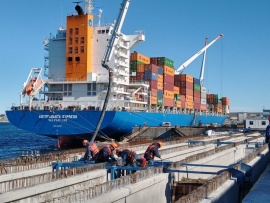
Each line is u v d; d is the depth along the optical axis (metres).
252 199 11.06
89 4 55.09
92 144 18.45
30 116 49.66
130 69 63.16
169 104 69.88
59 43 56.75
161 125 64.88
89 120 48.19
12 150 56.88
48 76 56.59
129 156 17.05
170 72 70.94
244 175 16.22
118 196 12.35
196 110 84.00
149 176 15.48
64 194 14.56
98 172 16.53
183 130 61.81
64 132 48.81
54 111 49.00
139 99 59.91
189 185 16.72
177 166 17.55
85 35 53.97
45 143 72.62
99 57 54.53
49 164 18.92
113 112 48.09
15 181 13.97
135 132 54.69
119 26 48.59
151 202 14.80
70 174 15.79
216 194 12.23
